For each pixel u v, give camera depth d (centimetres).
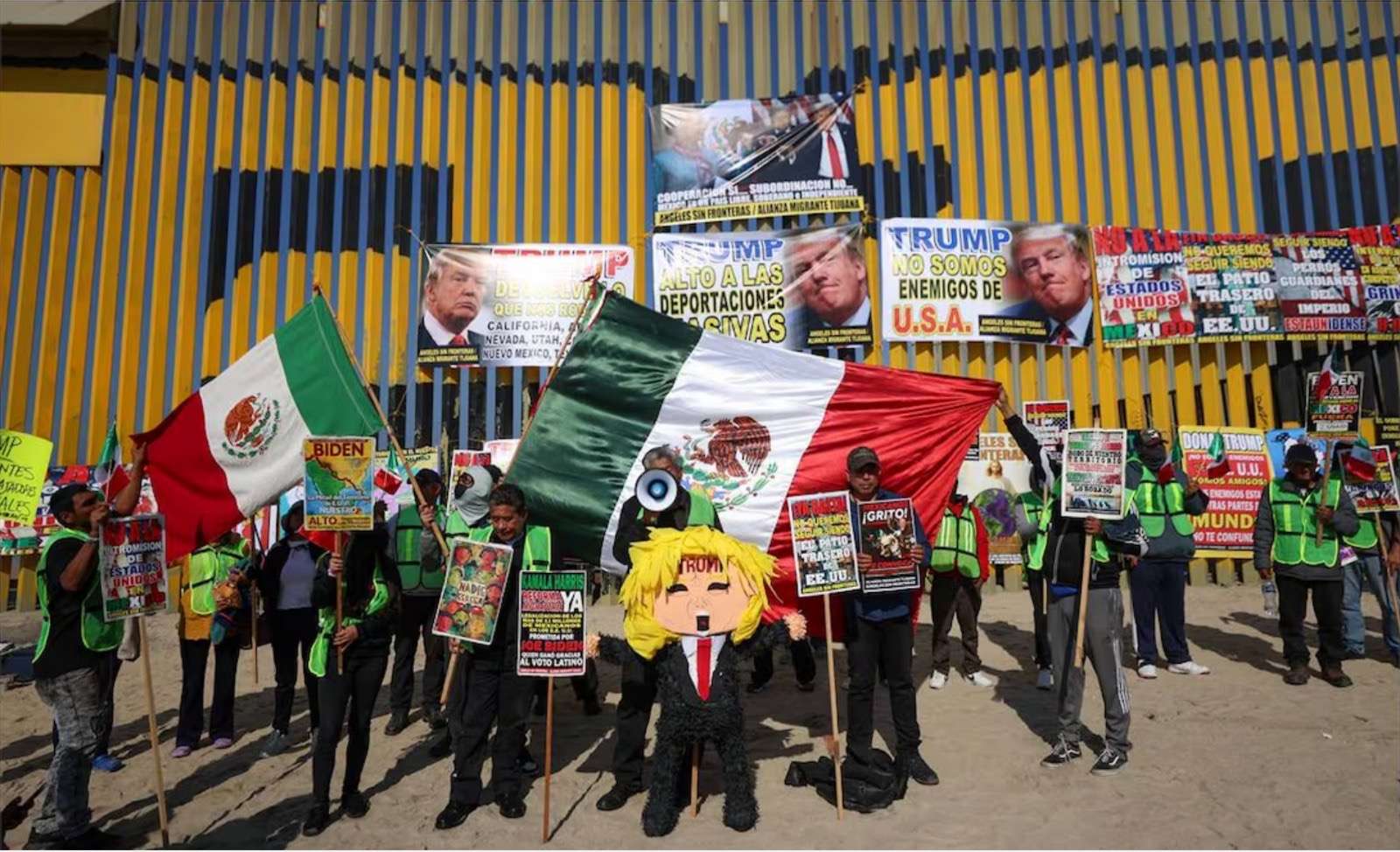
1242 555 1197
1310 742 602
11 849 491
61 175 1282
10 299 1252
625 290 1259
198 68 1319
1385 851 445
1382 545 808
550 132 1339
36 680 479
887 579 522
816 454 666
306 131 1316
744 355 683
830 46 1352
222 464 629
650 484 527
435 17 1339
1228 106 1357
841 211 1280
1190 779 542
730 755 491
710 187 1291
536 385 1260
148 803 555
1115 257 1284
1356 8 1366
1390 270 1287
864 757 529
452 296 1248
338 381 642
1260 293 1277
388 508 1117
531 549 517
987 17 1357
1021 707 706
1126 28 1375
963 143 1329
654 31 1364
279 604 644
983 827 482
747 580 502
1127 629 977
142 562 488
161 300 1265
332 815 526
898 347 1261
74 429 1238
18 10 1258
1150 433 795
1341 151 1336
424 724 720
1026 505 773
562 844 478
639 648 496
